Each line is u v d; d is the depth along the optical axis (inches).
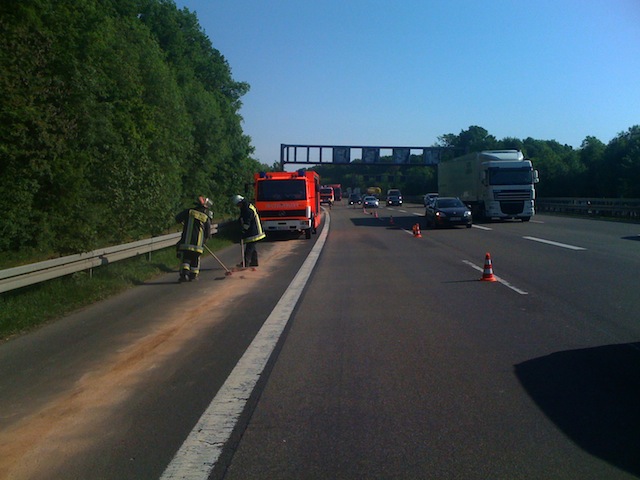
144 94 1065.5
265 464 184.2
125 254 597.9
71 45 701.9
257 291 510.3
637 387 250.5
